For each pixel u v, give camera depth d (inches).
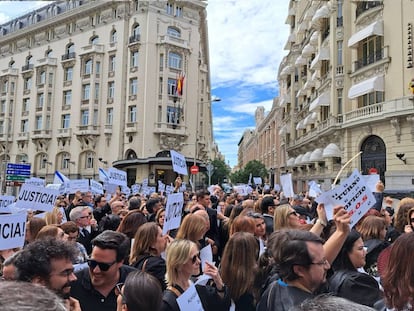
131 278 96.1
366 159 946.1
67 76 1856.5
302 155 1473.9
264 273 136.4
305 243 102.0
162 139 1585.9
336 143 1070.4
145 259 153.0
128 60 1653.5
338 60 1081.4
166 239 167.2
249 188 690.2
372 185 276.1
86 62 1771.7
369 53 954.1
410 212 173.8
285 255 102.9
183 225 181.0
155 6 1617.9
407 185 794.2
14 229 150.9
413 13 814.5
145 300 91.4
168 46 1610.5
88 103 1733.5
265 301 112.0
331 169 1121.4
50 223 233.6
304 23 1533.0
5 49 2154.3
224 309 125.7
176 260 121.0
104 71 1722.4
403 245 85.4
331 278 117.1
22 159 2000.5
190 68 1692.9
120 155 1633.9
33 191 248.7
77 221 238.7
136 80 1630.2
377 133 896.3
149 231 159.8
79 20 1834.4
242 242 135.3
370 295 109.8
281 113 2182.6
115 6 1713.8
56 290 93.9
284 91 2102.6
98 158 1689.2
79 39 1822.1
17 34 2060.8
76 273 125.3
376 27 893.2
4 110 2087.8
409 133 805.9
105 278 120.0
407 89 821.9
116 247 120.9
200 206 247.9
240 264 132.5
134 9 1672.0
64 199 458.9
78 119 1750.7
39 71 1941.4
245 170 2492.6
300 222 201.6
